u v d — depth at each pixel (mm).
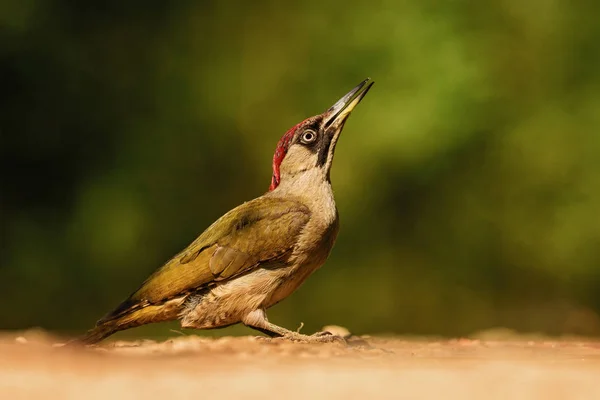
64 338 9125
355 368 6520
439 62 18812
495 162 18906
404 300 19031
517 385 5609
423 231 19000
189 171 19531
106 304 18906
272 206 8773
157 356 7262
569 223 18812
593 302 18875
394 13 19203
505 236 19000
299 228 8664
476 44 19016
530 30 19281
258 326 8617
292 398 5203
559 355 8234
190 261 8516
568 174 18906
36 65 19359
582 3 19344
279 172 9172
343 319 18953
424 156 18672
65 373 6191
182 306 8555
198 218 19438
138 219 19109
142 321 8508
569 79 19312
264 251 8578
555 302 18922
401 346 9367
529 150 18922
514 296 19031
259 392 5391
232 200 19625
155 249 19172
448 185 18922
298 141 9078
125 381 5773
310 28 19656
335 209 8992
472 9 19172
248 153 19656
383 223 18984
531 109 19172
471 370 6406
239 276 8570
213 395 5281
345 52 19391
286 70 19656
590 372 6266
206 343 8133
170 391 5430
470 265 19031
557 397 5273
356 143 18719
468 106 18656
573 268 18859
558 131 18969
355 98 9266
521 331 18797
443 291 19047
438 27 19000
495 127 18906
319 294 18953
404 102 18656
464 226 19000
